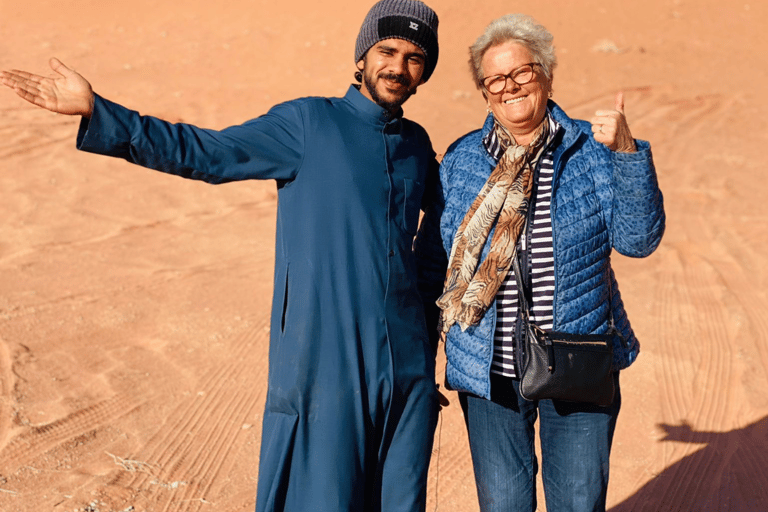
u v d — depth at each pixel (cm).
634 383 558
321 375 264
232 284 738
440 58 1764
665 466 455
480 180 287
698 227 928
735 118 1461
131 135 231
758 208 1002
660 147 1284
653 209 269
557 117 283
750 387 549
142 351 594
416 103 1472
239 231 902
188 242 859
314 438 267
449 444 483
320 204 264
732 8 2239
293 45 1859
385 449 279
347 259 264
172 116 1352
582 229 273
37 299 685
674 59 1848
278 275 272
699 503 417
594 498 280
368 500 283
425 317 300
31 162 1098
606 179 278
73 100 225
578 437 280
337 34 1942
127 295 702
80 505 403
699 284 753
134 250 827
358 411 267
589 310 276
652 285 750
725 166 1188
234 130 256
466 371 282
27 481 423
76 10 2152
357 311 265
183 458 456
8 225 882
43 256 798
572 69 1748
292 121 266
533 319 275
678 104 1546
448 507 415
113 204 973
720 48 1945
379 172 271
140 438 475
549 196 276
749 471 446
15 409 497
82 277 744
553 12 2109
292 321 265
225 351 599
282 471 266
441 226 295
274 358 272
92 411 503
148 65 1678
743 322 657
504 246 273
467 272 279
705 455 465
